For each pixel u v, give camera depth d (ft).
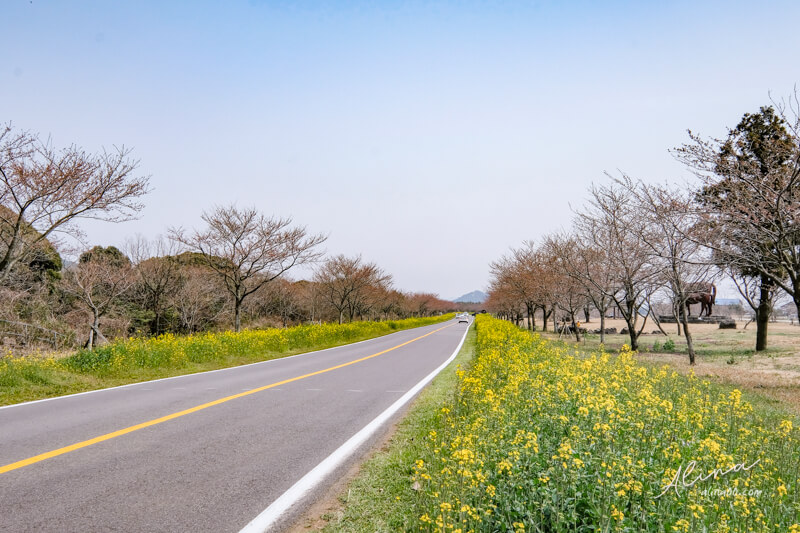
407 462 15.30
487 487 10.48
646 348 69.97
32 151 37.81
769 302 63.52
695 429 16.78
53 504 12.12
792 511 11.67
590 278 66.59
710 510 10.96
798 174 30.09
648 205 46.91
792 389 33.40
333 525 11.46
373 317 188.75
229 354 49.01
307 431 19.79
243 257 73.15
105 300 76.07
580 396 17.04
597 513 10.00
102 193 39.86
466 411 20.31
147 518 11.53
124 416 21.86
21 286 65.87
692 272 58.08
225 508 12.25
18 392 27.53
